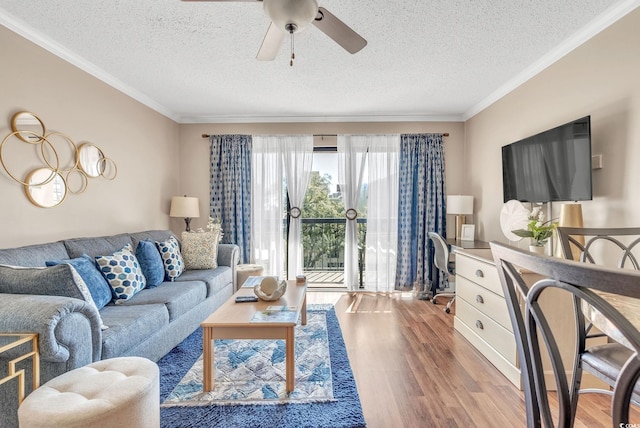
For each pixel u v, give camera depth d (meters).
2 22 2.14
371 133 4.44
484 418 1.75
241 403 1.86
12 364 1.31
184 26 2.27
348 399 1.90
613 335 0.92
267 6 1.49
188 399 1.90
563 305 2.03
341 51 2.61
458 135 4.43
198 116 4.46
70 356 1.51
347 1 1.98
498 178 3.58
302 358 2.43
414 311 3.62
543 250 2.31
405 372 2.24
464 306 2.84
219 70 2.99
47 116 2.48
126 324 1.96
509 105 3.33
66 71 2.64
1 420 1.46
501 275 0.88
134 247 3.08
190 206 4.14
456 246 3.30
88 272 2.23
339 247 4.70
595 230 1.67
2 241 2.15
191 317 2.77
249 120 4.50
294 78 3.16
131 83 3.30
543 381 0.80
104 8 2.06
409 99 3.76
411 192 4.35
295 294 2.62
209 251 3.62
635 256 1.97
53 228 2.53
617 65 2.08
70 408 1.16
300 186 4.48
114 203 3.24
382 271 4.43
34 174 2.37
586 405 1.86
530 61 2.79
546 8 2.05
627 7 1.98
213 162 4.46
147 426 1.33
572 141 2.32
